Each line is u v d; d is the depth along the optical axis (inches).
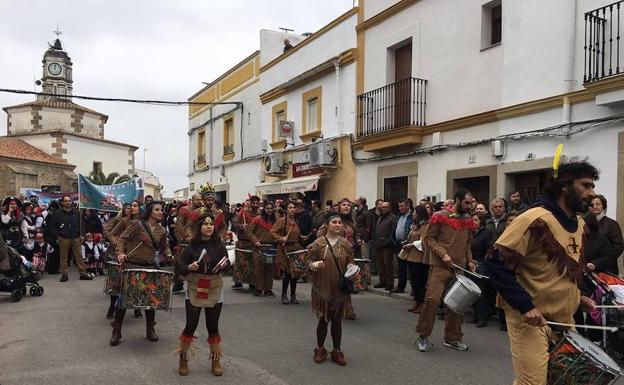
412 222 410.6
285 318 333.4
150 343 272.4
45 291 430.0
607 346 231.6
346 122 634.2
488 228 326.6
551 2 393.1
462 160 467.8
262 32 858.1
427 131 506.6
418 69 523.2
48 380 214.8
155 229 285.7
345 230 401.4
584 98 368.2
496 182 432.5
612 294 228.8
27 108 1684.3
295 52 749.3
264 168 829.2
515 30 421.1
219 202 499.2
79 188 540.4
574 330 139.2
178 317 335.3
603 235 271.1
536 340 133.2
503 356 252.2
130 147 1883.6
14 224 475.5
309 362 241.8
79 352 255.1
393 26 558.9
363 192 602.5
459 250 264.4
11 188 1403.8
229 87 970.1
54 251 536.7
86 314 340.5
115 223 343.0
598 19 354.9
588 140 366.0
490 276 135.4
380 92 566.3
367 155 597.0
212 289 225.1
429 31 510.6
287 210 399.5
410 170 528.4
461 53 473.4
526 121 411.5
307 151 701.3
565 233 132.3
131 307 250.8
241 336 287.6
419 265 347.6
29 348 261.4
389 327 311.7
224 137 990.4
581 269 134.7
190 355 250.1
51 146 1642.5
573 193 130.5
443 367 235.1
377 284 442.6
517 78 418.6
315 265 233.5
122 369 229.8
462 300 231.3
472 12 463.2
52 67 1840.6
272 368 232.8
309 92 711.1
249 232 412.5
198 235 226.7
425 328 260.2
